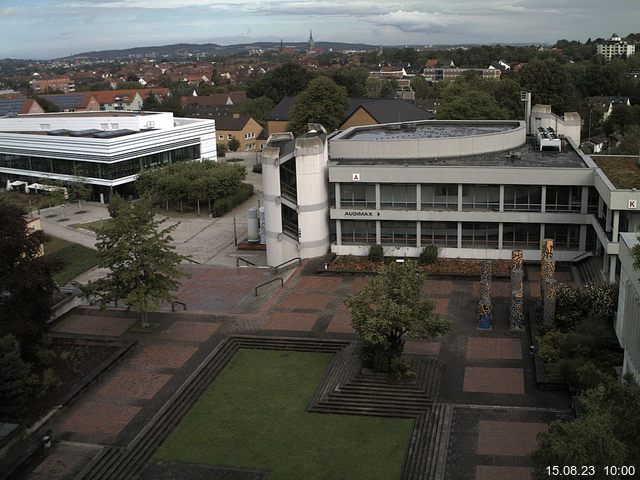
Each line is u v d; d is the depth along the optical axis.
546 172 59.66
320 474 33.94
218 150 143.00
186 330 51.12
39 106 195.38
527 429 36.62
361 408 39.56
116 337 49.97
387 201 64.62
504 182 60.88
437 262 62.72
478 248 63.56
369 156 68.31
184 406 40.53
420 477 33.25
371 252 63.78
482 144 69.00
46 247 74.69
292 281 60.56
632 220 50.09
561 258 61.53
